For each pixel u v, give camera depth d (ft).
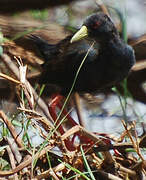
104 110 47.14
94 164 33.19
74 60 38.65
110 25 38.91
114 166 32.96
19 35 42.88
